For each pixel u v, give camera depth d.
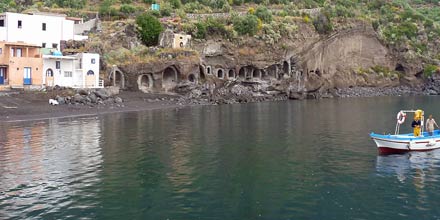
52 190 23.09
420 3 196.25
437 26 148.75
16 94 61.19
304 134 42.06
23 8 109.50
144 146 35.06
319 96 102.25
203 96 83.56
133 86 78.88
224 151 33.12
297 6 128.88
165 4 111.50
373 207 20.64
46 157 30.86
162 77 82.12
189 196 22.03
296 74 103.12
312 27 110.19
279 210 20.16
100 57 77.62
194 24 93.00
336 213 19.83
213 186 23.73
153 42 89.75
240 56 94.69
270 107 73.44
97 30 89.06
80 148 34.16
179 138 39.09
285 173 26.56
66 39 80.56
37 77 66.69
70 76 70.69
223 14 105.81
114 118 54.09
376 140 33.25
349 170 27.53
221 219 19.02
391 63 132.12
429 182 24.83
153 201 21.31
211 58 92.12
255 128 46.16
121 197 21.92
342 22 120.50
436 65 132.50
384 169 27.84
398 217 19.41
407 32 137.50
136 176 25.77
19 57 64.69
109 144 35.91
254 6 123.50
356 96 108.06
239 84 93.62
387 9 149.88
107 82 76.31
